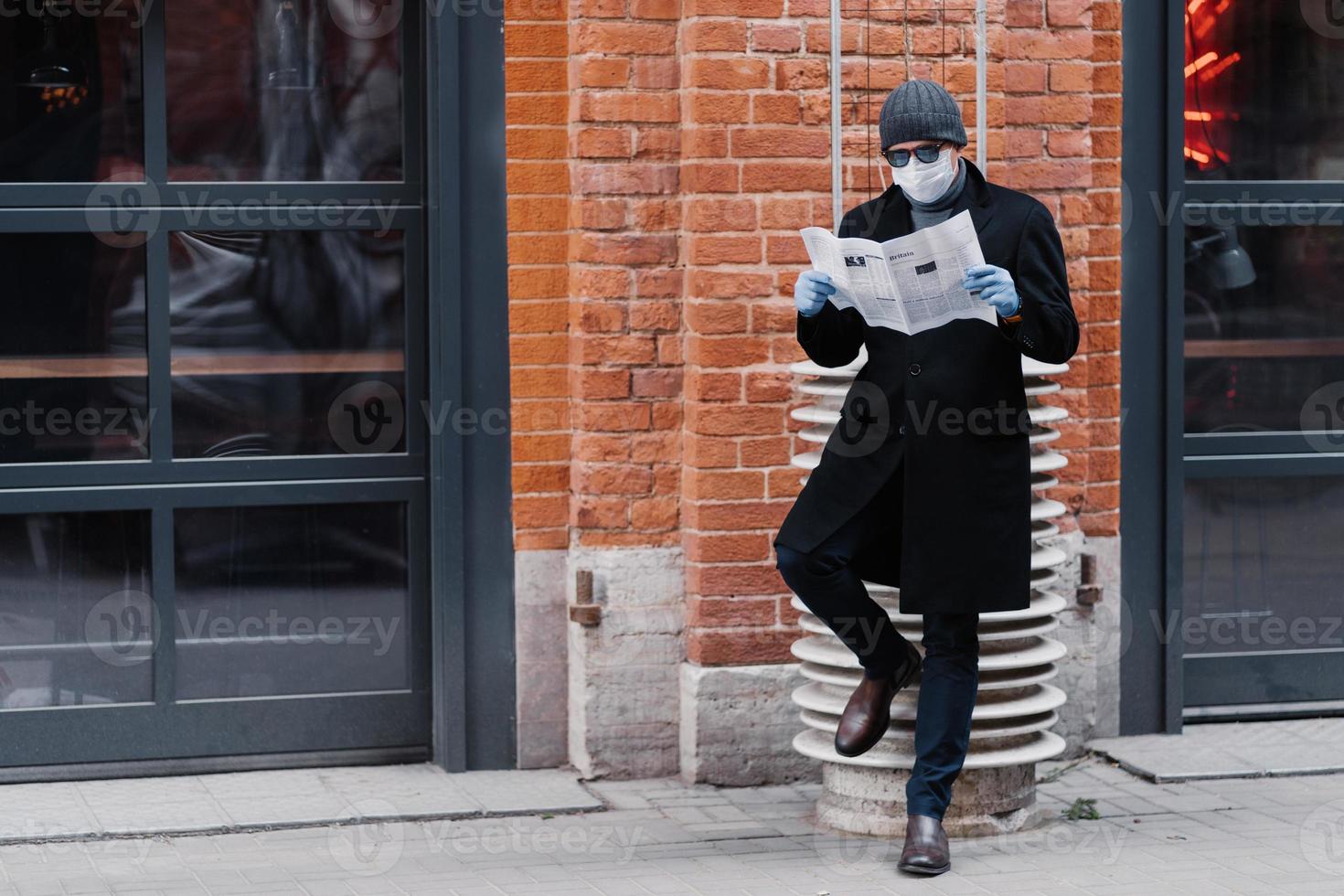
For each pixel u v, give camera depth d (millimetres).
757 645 7695
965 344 6320
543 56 7664
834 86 7211
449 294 7668
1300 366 8680
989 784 6852
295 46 7797
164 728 7836
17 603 7715
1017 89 7859
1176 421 8328
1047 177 7922
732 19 7445
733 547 7637
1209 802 7352
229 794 7523
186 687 7875
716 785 7715
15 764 7715
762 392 7598
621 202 7609
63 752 7754
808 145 7551
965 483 6297
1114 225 8117
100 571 7785
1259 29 8539
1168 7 8164
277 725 7949
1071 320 6227
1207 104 8523
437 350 7742
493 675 7887
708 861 6570
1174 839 6777
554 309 7777
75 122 7641
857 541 6465
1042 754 6828
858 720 6566
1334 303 8680
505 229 7715
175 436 7805
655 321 7688
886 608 6992
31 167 7617
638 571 7770
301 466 7895
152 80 7664
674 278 7691
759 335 7578
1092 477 8195
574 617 7730
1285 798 7402
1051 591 8047
